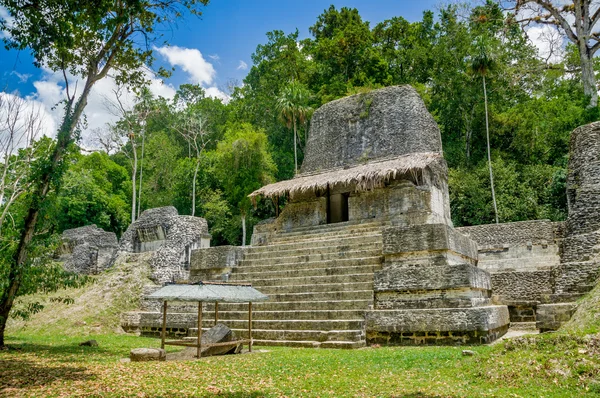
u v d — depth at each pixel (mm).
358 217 17641
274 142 39531
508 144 33875
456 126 35969
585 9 29047
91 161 39906
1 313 10211
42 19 9312
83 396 5586
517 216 27047
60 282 11367
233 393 5816
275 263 15289
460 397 5500
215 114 46250
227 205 35688
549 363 6574
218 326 9938
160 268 18531
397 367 7484
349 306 11758
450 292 10906
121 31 11195
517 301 14555
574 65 36219
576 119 29172
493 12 32531
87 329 15570
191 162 38656
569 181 16453
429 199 16359
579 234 14875
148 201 39375
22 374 7039
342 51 37938
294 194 18672
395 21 41156
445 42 36594
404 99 19391
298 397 5637
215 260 15797
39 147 15664
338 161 20172
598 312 9062
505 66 33750
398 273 11531
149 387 6145
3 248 12055
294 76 39750
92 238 23703
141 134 44500
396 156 18688
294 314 12016
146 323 14695
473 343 9922
